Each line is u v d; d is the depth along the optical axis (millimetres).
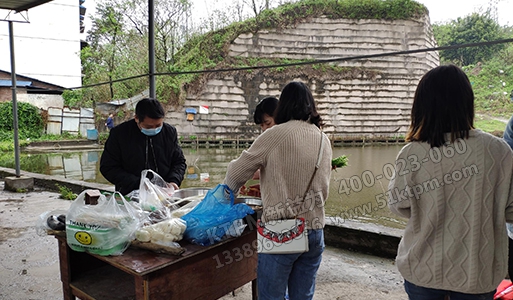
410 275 1275
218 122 21359
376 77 22922
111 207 1551
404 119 23422
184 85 20656
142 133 2475
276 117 1599
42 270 2893
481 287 1174
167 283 1520
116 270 1952
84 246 1522
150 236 1533
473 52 18688
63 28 20719
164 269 1501
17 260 3092
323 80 22578
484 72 11781
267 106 2041
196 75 20938
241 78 21656
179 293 1576
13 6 5273
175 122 20688
